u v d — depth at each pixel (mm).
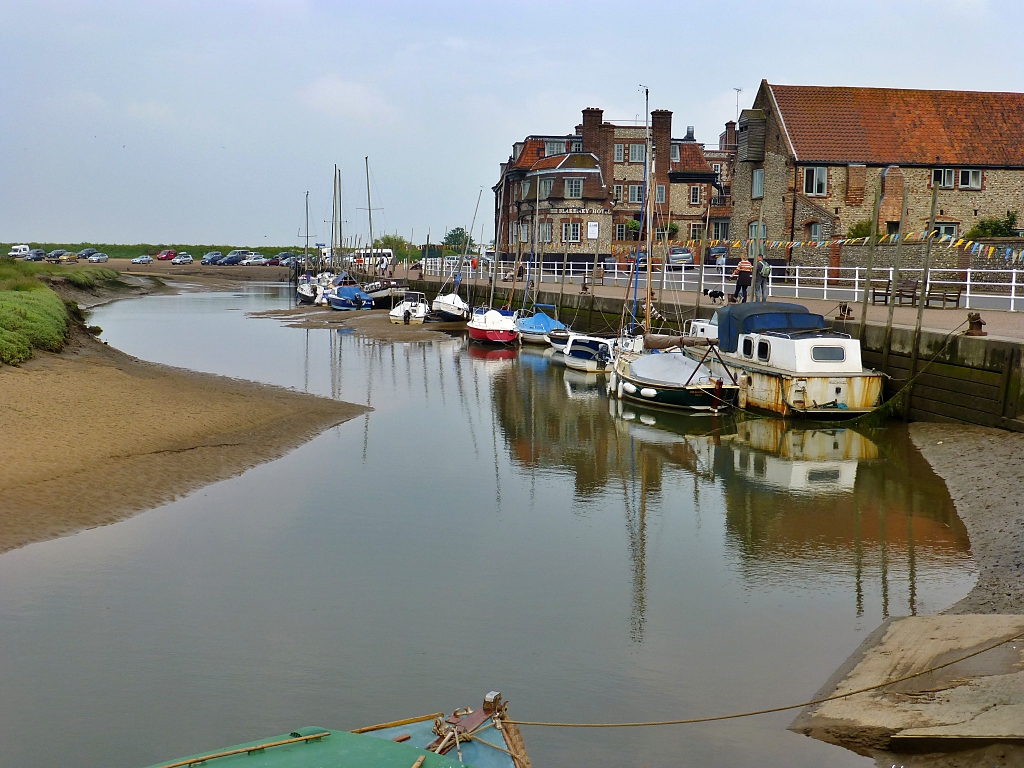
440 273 81625
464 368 37594
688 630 11664
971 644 10312
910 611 12008
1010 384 19875
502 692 10078
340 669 10641
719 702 9766
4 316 29500
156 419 22297
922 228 49812
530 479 19469
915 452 20859
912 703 9086
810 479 19141
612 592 13016
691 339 29688
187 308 70688
